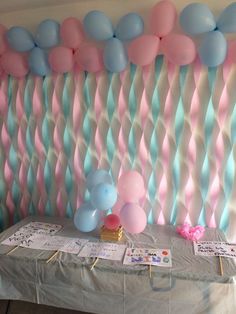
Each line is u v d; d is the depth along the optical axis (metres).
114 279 1.50
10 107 2.26
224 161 1.87
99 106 2.05
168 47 1.69
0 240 1.81
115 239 1.78
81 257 1.59
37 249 1.69
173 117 1.91
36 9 2.12
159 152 1.97
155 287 1.45
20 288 1.67
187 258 1.55
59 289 1.60
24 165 2.31
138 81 1.95
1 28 2.02
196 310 1.43
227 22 1.59
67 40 1.87
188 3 1.83
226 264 1.48
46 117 2.18
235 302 1.39
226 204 1.91
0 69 2.19
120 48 1.77
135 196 1.79
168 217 2.04
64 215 2.27
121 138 2.04
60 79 2.11
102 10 1.98
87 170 2.15
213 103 1.83
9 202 2.42
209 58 1.65
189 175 1.95
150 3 1.88
